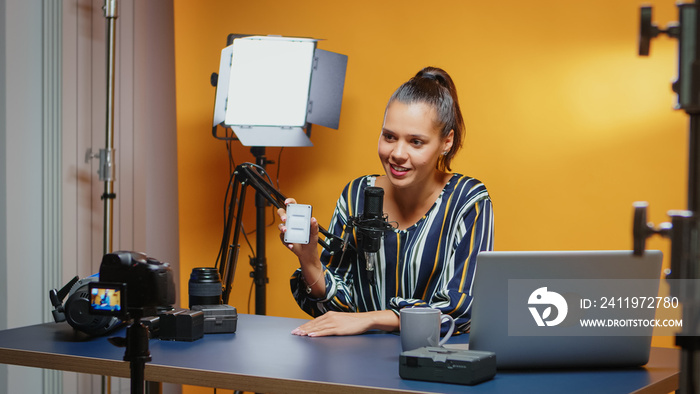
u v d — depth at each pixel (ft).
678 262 2.26
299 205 6.02
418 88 6.30
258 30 11.27
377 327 5.77
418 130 6.13
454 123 6.49
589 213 9.95
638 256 2.34
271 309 11.35
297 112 9.87
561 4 10.00
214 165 11.50
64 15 9.59
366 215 6.09
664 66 9.58
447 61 10.48
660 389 4.36
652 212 9.67
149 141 11.23
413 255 6.31
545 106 10.10
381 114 10.79
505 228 10.30
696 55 2.17
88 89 10.04
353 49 10.89
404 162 6.17
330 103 10.11
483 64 10.33
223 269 7.09
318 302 6.34
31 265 9.31
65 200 9.65
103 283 3.98
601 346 4.52
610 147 9.85
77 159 9.86
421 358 4.26
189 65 11.55
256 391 4.37
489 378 4.31
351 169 10.94
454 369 4.18
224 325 5.77
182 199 11.65
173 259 11.71
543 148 10.12
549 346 4.49
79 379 9.95
